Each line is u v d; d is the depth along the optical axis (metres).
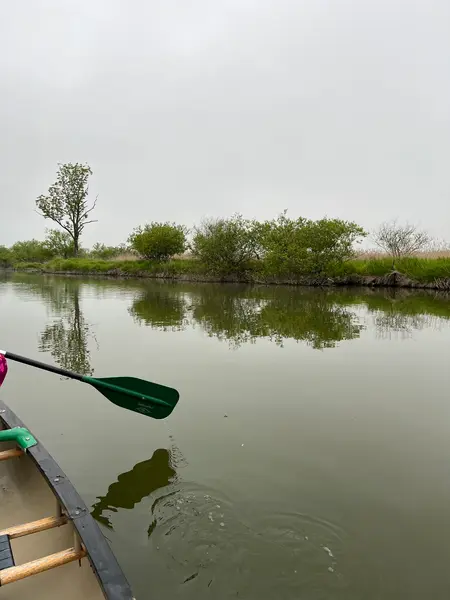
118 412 4.46
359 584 2.24
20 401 4.75
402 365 6.19
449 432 4.00
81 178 39.34
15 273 40.22
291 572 2.31
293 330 8.81
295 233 21.02
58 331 8.59
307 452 3.61
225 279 25.11
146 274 30.53
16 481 3.11
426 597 2.16
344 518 2.75
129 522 2.71
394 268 20.02
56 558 2.01
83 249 43.28
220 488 3.07
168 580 2.26
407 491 3.04
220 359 6.47
